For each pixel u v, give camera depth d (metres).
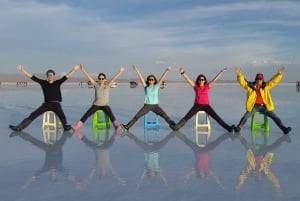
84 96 27.27
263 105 10.45
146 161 7.04
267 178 5.83
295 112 15.24
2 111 16.30
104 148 8.30
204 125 10.97
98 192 5.18
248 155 7.53
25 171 6.30
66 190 5.28
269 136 9.80
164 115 10.98
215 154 7.65
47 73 10.73
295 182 5.61
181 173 6.16
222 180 5.73
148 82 11.07
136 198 4.93
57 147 8.41
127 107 18.20
